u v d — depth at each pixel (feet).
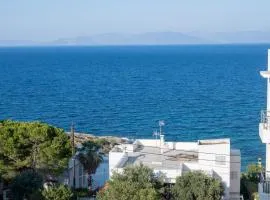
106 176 207.31
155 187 146.30
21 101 520.42
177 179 151.02
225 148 164.45
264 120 118.83
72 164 187.93
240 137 348.59
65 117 429.38
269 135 112.88
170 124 396.78
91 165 189.06
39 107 481.05
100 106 492.95
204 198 146.92
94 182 198.80
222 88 644.27
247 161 282.56
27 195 158.30
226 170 164.66
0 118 415.85
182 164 165.68
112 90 631.97
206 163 165.27
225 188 163.84
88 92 609.01
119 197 135.64
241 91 608.19
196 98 548.31
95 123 401.90
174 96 568.00
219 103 509.35
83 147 191.31
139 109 473.67
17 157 170.19
